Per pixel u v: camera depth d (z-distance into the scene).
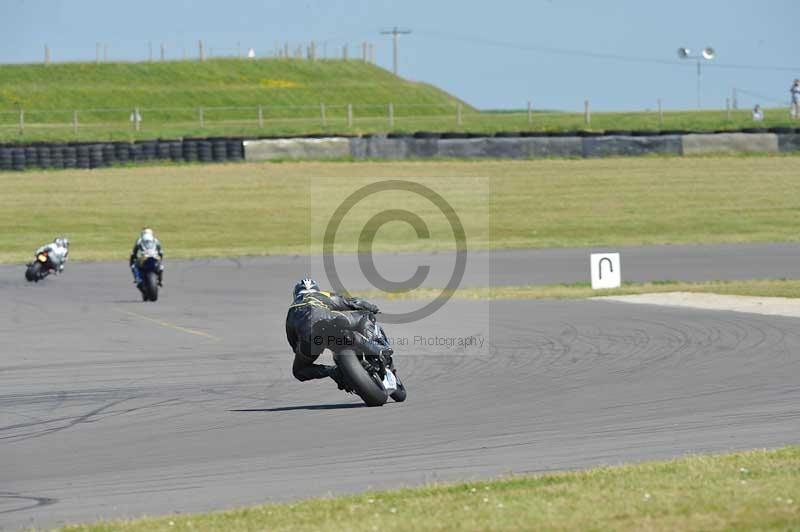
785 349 54.75
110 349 62.22
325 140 196.00
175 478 30.83
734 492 24.72
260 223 161.62
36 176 184.00
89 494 29.16
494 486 27.12
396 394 43.22
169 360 57.53
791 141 196.50
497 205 169.88
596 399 42.66
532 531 22.11
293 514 24.91
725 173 184.62
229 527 23.84
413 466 31.38
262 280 109.88
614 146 197.38
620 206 166.88
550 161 195.38
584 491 25.73
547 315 75.25
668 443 33.59
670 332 63.38
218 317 78.44
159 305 87.12
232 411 42.25
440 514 23.95
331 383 49.06
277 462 32.59
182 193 176.50
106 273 118.38
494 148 196.38
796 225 151.25
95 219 162.88
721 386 44.69
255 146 193.62
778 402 40.53
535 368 51.81
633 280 103.31
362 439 35.81
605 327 67.00
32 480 31.20
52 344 64.56
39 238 152.00
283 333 69.06
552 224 157.62
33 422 40.84
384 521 23.50
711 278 102.62
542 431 36.34
